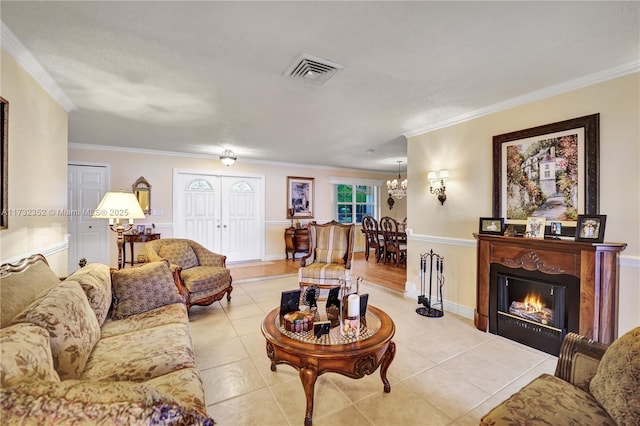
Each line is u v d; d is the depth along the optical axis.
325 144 4.87
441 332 2.89
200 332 2.86
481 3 1.52
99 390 0.86
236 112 3.25
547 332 2.46
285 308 2.06
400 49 1.98
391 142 4.70
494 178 3.02
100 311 1.89
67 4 1.54
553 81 2.46
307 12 1.60
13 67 1.94
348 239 4.16
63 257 2.86
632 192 2.19
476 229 3.23
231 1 1.51
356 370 1.65
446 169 3.55
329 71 2.29
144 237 5.02
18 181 2.01
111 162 5.19
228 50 2.00
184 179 5.90
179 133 4.20
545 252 2.49
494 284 2.87
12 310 1.39
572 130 2.47
